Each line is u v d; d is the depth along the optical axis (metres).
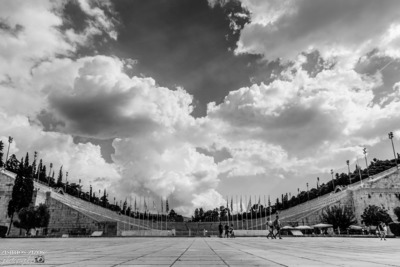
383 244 23.77
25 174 72.44
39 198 80.06
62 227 79.44
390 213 79.62
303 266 8.61
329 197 98.06
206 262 9.99
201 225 140.38
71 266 8.70
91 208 108.06
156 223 138.38
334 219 70.12
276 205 155.12
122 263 9.67
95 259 11.13
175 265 9.04
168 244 25.80
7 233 66.44
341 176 132.38
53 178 141.62
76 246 21.66
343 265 8.84
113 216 116.88
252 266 8.70
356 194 82.38
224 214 174.88
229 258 11.47
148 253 14.41
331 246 20.97
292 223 85.75
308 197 130.75
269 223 44.31
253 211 159.62
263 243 27.02
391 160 139.62
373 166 137.62
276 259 11.02
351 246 20.91
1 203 81.31
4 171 89.50
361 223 73.31
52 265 9.01
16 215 78.62
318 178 142.25
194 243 28.03
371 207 70.00
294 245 22.77
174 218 179.00
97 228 77.19
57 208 81.44
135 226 108.69
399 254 13.39
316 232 74.62
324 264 9.19
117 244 25.78
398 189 81.94
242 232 65.31
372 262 9.76
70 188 144.38
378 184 85.88
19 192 70.38
